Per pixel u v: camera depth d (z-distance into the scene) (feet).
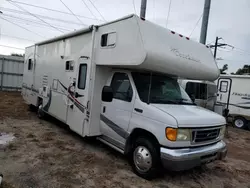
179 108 13.16
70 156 15.02
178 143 11.23
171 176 13.55
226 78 35.86
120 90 14.84
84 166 13.64
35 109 29.40
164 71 13.17
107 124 15.61
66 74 19.49
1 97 40.16
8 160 13.38
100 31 15.49
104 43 15.12
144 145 12.69
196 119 11.91
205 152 12.11
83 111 16.63
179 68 13.67
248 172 15.70
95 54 15.87
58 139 18.58
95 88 16.01
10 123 22.47
